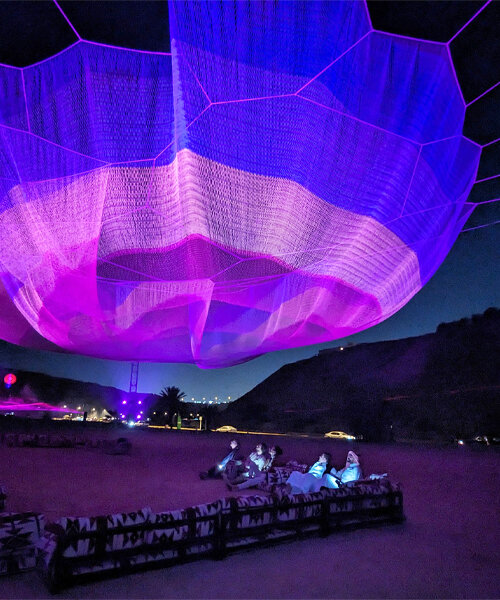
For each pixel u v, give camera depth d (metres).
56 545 3.50
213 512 4.36
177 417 68.25
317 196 6.64
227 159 6.11
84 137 5.88
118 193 6.30
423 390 72.81
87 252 6.98
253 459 9.62
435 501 8.54
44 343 8.61
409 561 4.56
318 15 5.07
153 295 8.27
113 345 8.95
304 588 3.73
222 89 5.48
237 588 3.66
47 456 14.38
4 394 70.44
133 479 9.94
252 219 6.70
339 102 5.84
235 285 8.54
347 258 7.45
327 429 66.19
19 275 6.92
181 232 6.88
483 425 54.47
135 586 3.60
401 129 6.12
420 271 7.45
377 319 8.20
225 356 10.21
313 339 9.41
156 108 5.73
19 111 5.63
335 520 5.42
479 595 3.75
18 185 6.09
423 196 6.88
